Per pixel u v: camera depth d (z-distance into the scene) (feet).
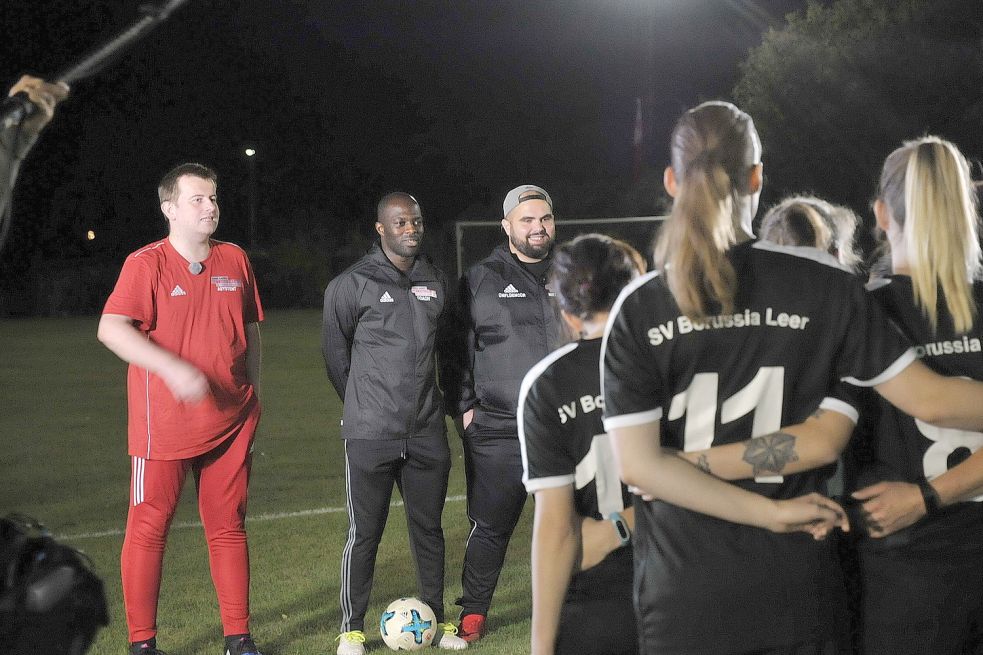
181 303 14.30
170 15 5.82
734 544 6.69
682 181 6.99
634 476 6.76
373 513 15.48
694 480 6.64
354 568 15.35
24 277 132.87
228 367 14.56
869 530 7.66
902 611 7.66
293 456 32.81
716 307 6.66
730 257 6.75
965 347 7.76
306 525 23.53
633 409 6.79
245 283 14.99
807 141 79.25
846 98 76.84
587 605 8.04
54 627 6.19
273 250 136.46
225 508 14.75
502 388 15.44
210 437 14.39
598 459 7.80
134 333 13.20
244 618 14.79
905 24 75.25
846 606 7.72
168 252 14.43
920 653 7.66
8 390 50.49
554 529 7.77
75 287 124.36
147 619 14.43
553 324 15.47
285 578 19.35
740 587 6.66
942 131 75.51
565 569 7.77
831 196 80.18
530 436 7.85
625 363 6.82
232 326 14.65
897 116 76.28
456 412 15.98
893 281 7.93
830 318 6.78
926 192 7.69
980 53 72.49
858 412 7.06
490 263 15.80
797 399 6.84
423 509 15.87
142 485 14.33
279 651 15.44
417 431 15.49
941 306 7.79
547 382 7.79
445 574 19.65
